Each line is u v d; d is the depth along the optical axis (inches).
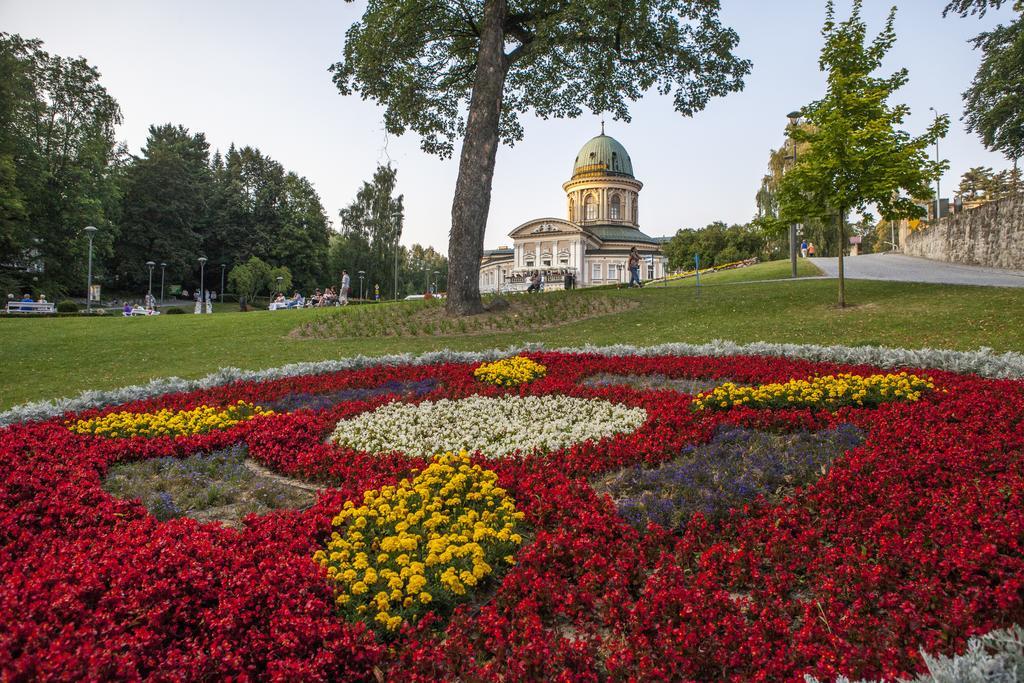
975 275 1080.2
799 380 361.7
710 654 125.0
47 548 165.0
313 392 429.7
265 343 741.9
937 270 1248.2
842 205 708.0
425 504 200.7
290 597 137.3
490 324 777.6
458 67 1019.3
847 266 1455.5
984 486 187.5
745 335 612.4
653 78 1040.8
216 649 115.8
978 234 1330.0
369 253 3607.3
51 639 109.7
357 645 129.0
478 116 839.1
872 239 3609.7
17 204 1684.3
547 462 249.1
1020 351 436.1
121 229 2623.0
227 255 3024.1
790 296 821.9
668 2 914.1
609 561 165.2
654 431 279.4
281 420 321.7
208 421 326.3
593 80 1069.8
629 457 248.1
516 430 307.6
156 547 146.8
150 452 281.4
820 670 116.2
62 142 2063.2
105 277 2677.2
